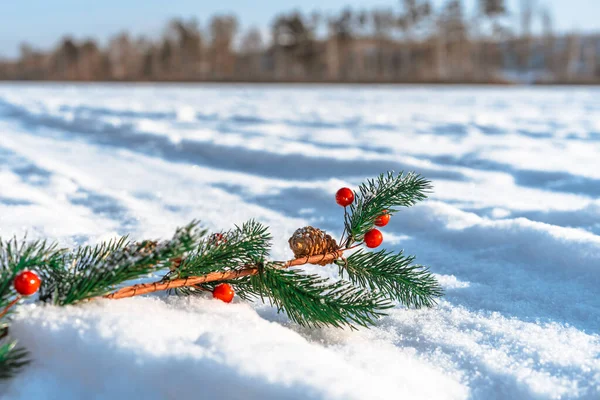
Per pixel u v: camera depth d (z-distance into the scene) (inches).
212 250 65.4
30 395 46.9
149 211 152.7
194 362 45.3
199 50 3213.6
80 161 258.7
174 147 288.7
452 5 3009.4
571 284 93.4
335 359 51.4
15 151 265.7
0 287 51.8
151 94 998.4
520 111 574.9
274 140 303.6
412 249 116.6
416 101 802.8
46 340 49.4
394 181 73.8
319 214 152.5
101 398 46.0
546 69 3051.2
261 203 168.6
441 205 137.6
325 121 430.3
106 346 47.6
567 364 63.2
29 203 152.1
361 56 3112.7
